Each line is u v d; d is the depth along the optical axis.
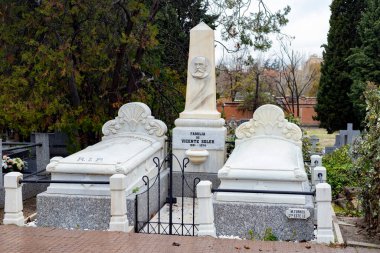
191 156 11.91
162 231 9.30
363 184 9.39
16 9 14.41
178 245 7.83
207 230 8.33
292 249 7.71
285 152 10.52
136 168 10.21
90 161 9.71
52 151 20.06
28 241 8.09
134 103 12.58
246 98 42.25
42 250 7.60
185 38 20.48
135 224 9.20
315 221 9.25
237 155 10.40
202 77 12.52
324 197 8.05
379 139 8.47
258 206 8.88
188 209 11.04
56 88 14.76
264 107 12.14
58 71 14.15
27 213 11.64
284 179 8.95
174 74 18.45
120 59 15.33
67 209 9.53
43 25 14.31
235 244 7.94
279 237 8.79
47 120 14.66
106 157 9.87
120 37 14.84
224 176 9.13
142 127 12.54
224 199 9.09
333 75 36.25
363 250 7.71
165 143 12.84
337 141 25.31
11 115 13.70
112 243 7.96
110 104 15.80
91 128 15.59
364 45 32.22
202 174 12.09
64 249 7.65
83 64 14.53
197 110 12.54
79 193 9.59
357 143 10.34
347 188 12.83
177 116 18.36
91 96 15.94
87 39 14.69
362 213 10.51
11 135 20.95
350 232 8.95
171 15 19.88
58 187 9.70
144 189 10.28
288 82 43.94
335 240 8.27
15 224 9.05
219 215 9.01
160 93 17.70
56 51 13.72
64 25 14.66
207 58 12.62
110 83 16.03
